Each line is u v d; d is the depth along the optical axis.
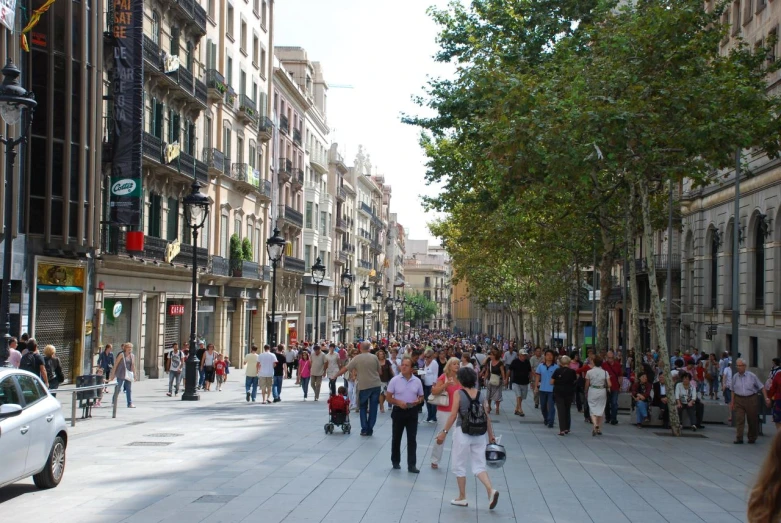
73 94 28.25
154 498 10.78
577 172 19.72
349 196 97.88
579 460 15.27
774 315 33.03
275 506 10.37
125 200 31.41
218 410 23.66
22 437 10.38
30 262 26.81
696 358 39.16
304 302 71.69
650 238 20.88
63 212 27.73
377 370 18.16
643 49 20.28
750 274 36.38
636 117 19.20
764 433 21.17
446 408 13.87
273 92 59.81
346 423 18.34
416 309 168.38
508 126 20.61
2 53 24.62
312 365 28.19
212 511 10.01
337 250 89.56
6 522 9.37
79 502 10.49
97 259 30.55
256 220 54.06
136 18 31.41
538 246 38.53
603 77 20.09
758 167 34.22
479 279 59.00
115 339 33.75
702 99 19.50
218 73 44.19
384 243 136.12
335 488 11.70
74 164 28.34
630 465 14.73
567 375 19.59
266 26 56.44
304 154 71.25
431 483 12.34
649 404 21.91
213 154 43.25
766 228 34.03
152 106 35.44
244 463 13.81
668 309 34.50
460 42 31.36
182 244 38.88
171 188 38.34
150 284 36.09
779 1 31.86
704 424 23.23
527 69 28.41
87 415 20.33
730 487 12.53
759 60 23.80
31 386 11.33
